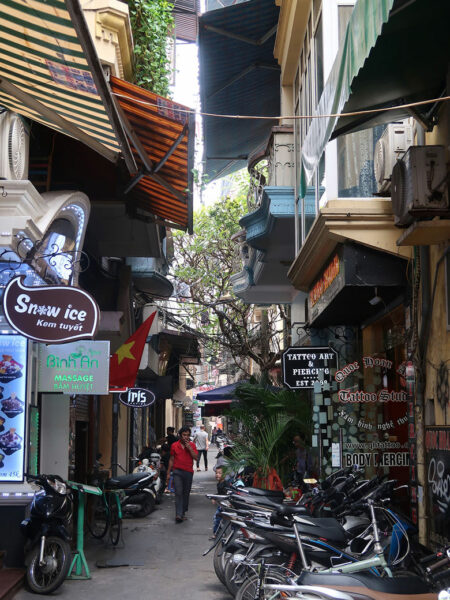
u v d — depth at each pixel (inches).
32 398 358.9
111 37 334.6
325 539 239.0
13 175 287.9
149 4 390.9
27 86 211.2
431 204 256.4
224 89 603.2
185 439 561.3
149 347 800.3
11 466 344.5
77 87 194.7
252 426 505.4
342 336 450.9
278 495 326.0
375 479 276.5
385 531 255.8
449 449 273.3
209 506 676.7
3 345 350.6
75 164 429.7
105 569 364.5
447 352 285.1
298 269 429.4
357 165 326.3
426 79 257.8
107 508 450.3
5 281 332.5
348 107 269.7
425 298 304.7
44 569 308.8
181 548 428.5
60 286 257.1
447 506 275.0
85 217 371.2
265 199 463.8
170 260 877.2
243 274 682.8
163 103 281.3
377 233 313.9
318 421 426.9
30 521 317.7
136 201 446.0
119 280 612.1
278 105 653.3
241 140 697.0
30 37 172.2
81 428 518.9
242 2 486.3
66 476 395.2
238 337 954.7
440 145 260.8
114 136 227.5
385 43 232.2
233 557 276.1
